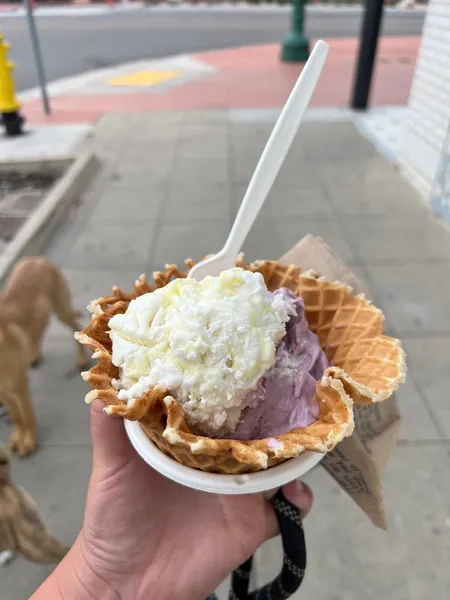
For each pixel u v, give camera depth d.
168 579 0.20
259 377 0.16
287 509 0.22
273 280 0.23
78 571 0.21
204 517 0.21
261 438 0.17
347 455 0.21
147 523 0.21
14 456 0.46
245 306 0.17
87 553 0.21
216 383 0.16
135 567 0.20
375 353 0.19
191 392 0.16
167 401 0.15
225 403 0.16
